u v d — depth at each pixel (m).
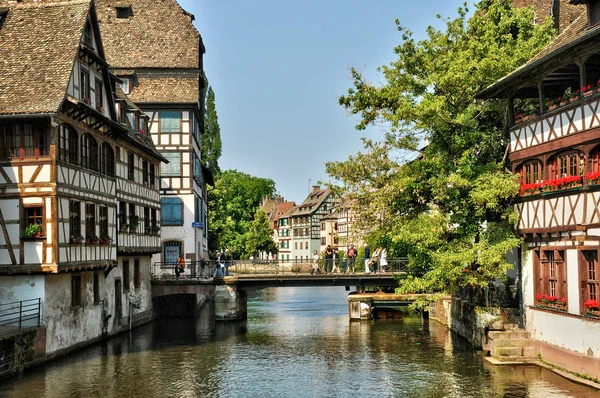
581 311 17.58
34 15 23.58
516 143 21.52
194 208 40.03
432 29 25.75
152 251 34.00
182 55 41.00
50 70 21.83
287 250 122.12
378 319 35.50
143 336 28.36
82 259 22.94
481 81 23.45
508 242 21.19
